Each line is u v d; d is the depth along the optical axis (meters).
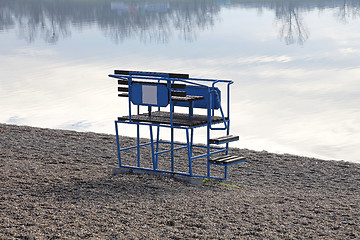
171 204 10.34
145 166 14.68
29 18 154.12
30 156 14.95
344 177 14.23
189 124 12.07
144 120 12.68
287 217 9.88
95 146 17.22
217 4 181.50
